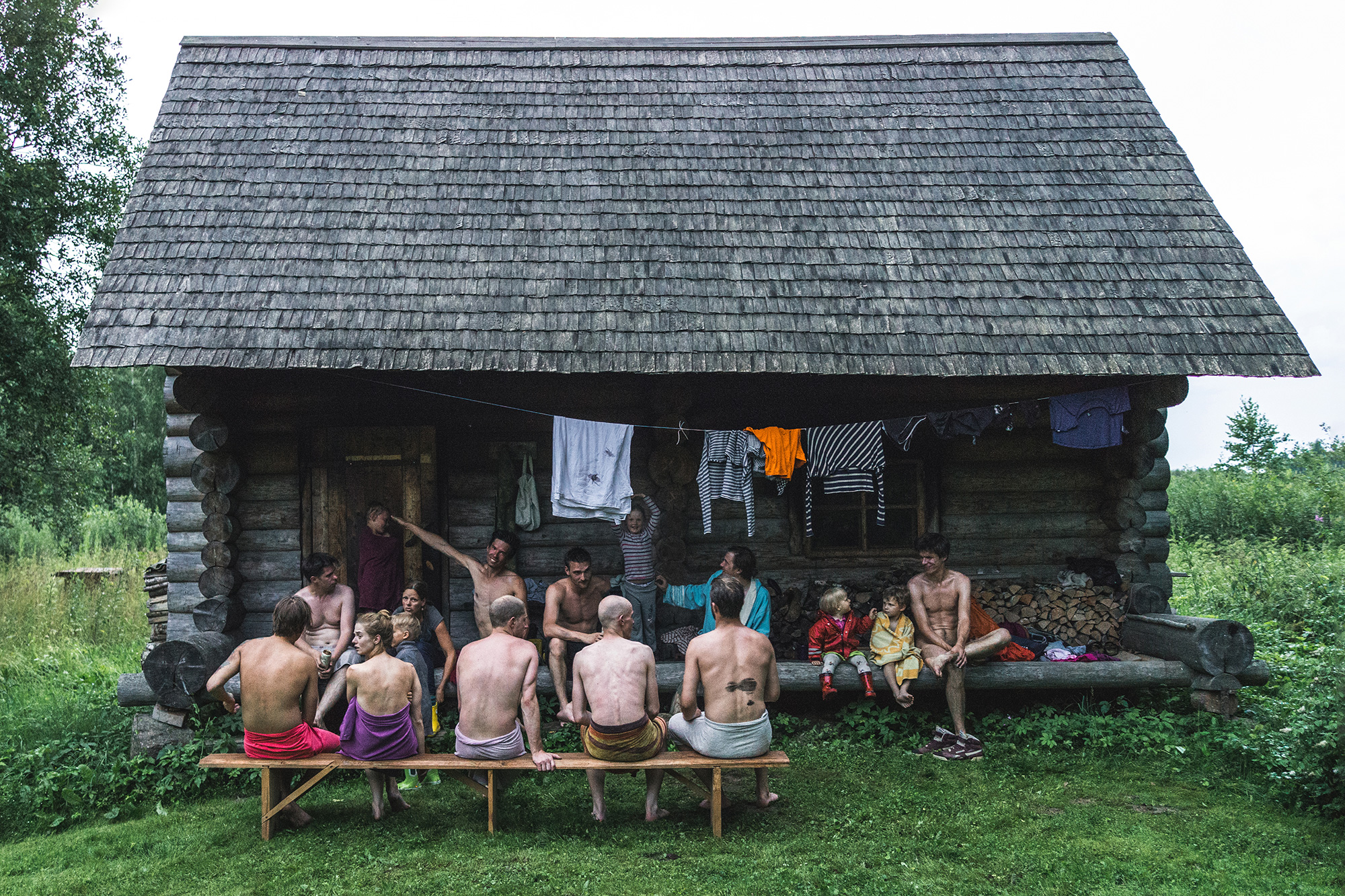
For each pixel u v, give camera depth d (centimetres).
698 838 513
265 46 934
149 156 811
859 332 725
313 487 767
